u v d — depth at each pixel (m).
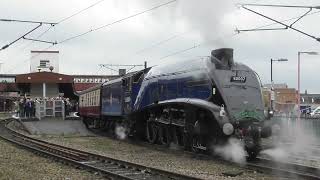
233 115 19.19
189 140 21.69
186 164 17.89
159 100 24.89
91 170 16.12
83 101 43.94
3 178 14.20
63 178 14.53
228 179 14.16
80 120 46.56
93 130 39.38
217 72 20.00
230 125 18.77
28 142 28.27
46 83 59.47
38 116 46.94
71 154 20.94
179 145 22.97
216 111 19.30
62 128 40.41
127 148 25.02
